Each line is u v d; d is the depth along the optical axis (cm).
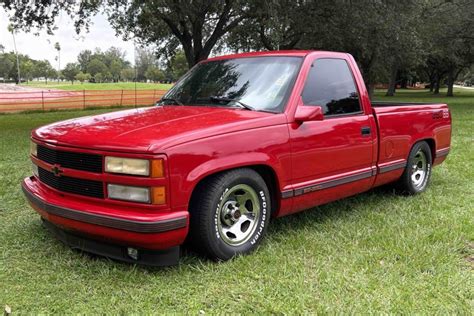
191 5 1488
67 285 314
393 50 2273
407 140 525
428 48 2766
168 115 376
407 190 547
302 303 290
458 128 1283
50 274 330
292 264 347
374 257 361
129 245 315
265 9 1487
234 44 2333
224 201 346
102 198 316
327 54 445
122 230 305
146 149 300
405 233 417
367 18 1709
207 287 313
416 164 565
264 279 324
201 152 321
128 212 307
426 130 562
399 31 1900
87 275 328
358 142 448
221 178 337
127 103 2975
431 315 279
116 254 329
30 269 340
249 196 363
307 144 394
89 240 337
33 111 2211
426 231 421
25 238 401
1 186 584
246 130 350
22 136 1126
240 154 344
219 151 331
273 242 394
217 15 1803
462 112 2027
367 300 295
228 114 371
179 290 308
